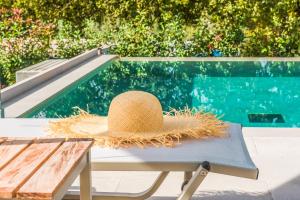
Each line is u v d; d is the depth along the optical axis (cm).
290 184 376
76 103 844
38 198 173
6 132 303
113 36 1270
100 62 1068
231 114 817
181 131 278
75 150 220
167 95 946
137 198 308
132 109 291
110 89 988
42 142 234
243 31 1234
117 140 266
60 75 898
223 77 1079
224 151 260
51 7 1292
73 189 339
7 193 171
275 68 1144
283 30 1221
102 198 308
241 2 1220
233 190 364
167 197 352
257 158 437
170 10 1253
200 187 370
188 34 1262
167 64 1187
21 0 1282
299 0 1209
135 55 1259
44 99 685
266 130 527
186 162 242
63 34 1276
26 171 192
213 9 1240
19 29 1151
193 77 1084
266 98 916
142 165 243
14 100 681
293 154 447
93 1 1285
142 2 1255
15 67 1109
